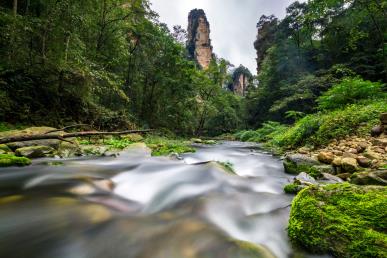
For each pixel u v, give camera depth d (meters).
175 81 26.16
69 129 11.05
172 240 2.23
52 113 10.94
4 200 2.96
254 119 44.81
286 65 36.84
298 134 10.49
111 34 18.67
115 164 5.75
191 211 2.99
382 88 14.38
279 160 8.30
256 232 2.48
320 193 2.48
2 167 4.76
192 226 2.54
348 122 8.60
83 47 13.33
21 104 9.76
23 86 9.93
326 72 25.67
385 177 3.62
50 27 11.34
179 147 11.05
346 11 17.09
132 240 2.22
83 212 2.73
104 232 2.35
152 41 24.70
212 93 37.28
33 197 3.11
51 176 4.19
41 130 7.70
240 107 47.75
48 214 2.62
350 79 12.97
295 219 2.33
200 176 4.50
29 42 10.88
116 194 3.58
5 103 8.99
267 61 43.66
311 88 26.30
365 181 3.72
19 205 2.82
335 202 2.32
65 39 12.32
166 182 4.21
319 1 15.64
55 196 3.17
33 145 6.66
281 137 13.12
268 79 40.50
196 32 112.50
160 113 27.22
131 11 19.91
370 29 23.08
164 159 6.80
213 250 2.05
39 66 10.76
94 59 16.08
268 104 40.34
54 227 2.38
